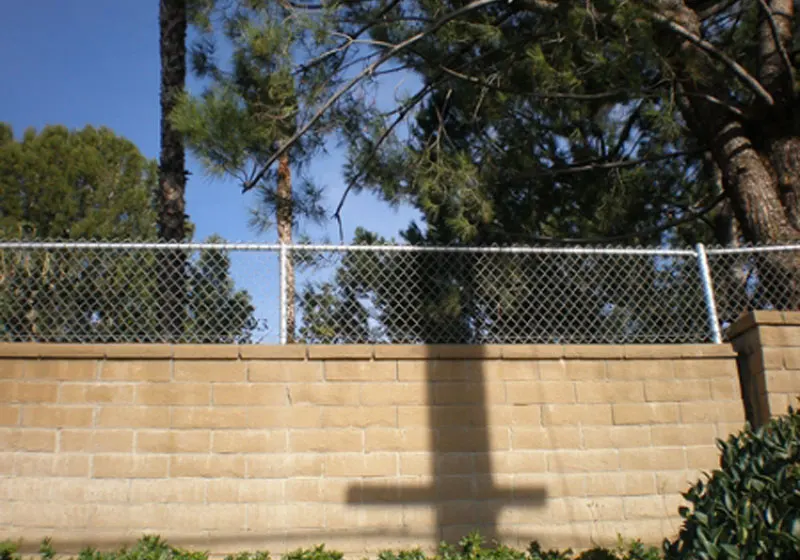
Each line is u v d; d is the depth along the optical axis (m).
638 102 9.12
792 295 6.47
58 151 20.19
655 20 7.18
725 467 3.87
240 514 5.21
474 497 5.41
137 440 5.28
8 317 5.59
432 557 5.15
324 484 5.31
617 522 5.50
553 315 6.09
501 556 5.06
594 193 9.99
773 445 3.68
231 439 5.33
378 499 5.33
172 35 9.66
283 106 7.38
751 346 5.89
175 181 9.43
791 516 3.36
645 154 10.34
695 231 11.51
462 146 9.25
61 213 19.48
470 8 7.54
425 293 5.95
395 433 5.46
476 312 6.04
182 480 5.23
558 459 5.57
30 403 5.28
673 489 5.63
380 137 8.32
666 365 5.88
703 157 10.93
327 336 5.76
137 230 19.81
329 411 5.44
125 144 22.06
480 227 8.97
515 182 9.60
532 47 7.93
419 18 8.04
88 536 5.09
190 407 5.36
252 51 7.20
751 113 7.86
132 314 5.64
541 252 6.04
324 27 7.53
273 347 5.51
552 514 5.46
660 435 5.72
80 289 5.68
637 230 10.11
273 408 5.41
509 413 5.61
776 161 7.68
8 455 5.18
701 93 8.02
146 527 5.14
